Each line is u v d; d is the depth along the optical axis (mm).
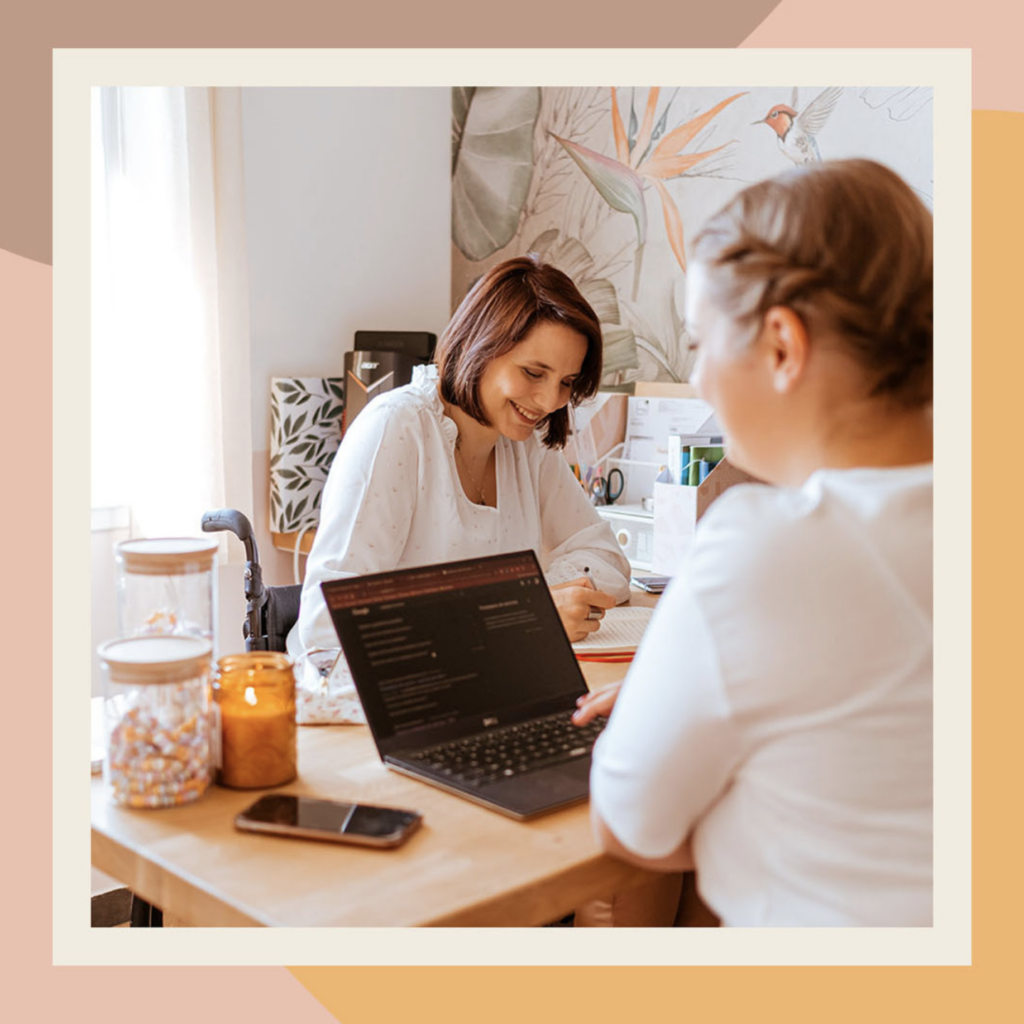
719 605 772
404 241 3502
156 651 1030
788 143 2795
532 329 1680
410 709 1149
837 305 782
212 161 2877
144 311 2807
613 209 3238
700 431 2586
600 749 885
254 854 920
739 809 808
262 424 3168
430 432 1754
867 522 765
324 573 1629
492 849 933
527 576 1308
